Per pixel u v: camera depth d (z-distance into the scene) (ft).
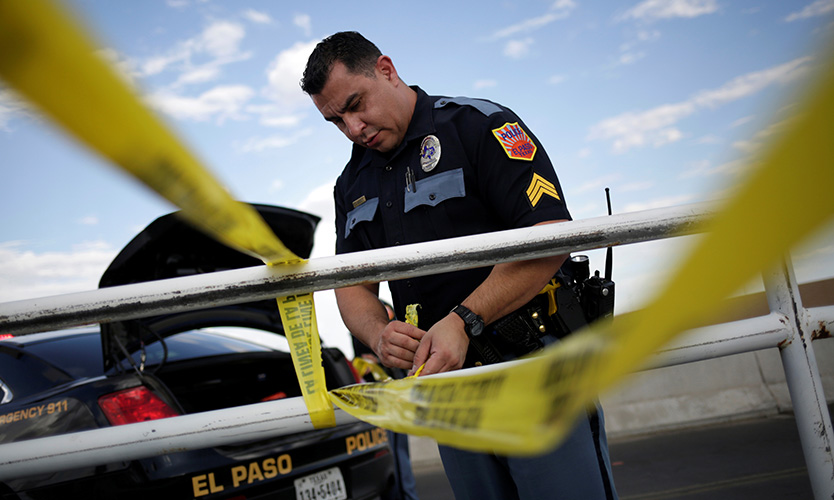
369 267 3.18
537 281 3.82
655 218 3.27
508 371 1.29
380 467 9.16
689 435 16.93
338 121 4.65
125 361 8.48
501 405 1.14
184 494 6.85
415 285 4.59
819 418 3.46
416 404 1.79
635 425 18.51
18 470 3.13
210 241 8.79
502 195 4.13
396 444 9.91
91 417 7.06
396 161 4.62
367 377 11.15
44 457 3.13
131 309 3.11
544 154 4.34
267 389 10.11
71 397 7.24
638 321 0.73
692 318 0.69
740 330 3.42
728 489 11.08
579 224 3.26
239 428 3.20
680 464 13.55
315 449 8.25
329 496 8.18
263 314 10.82
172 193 1.01
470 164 4.30
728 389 18.61
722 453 14.03
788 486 10.76
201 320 9.87
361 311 4.77
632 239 3.27
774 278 3.54
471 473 4.56
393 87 4.50
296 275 3.17
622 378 0.82
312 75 4.42
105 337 7.93
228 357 9.70
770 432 15.65
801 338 3.48
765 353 18.81
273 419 3.23
